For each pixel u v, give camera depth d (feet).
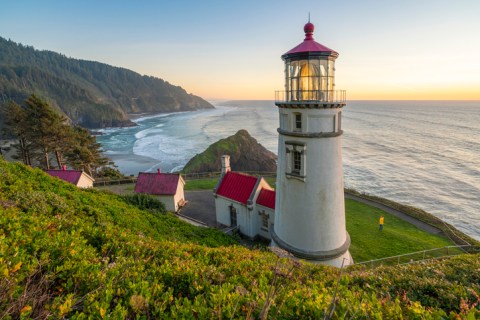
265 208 64.59
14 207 26.53
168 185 84.43
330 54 41.55
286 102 44.34
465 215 127.24
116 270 17.78
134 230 39.78
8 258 15.08
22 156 147.43
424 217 87.20
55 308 12.68
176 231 50.85
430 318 14.70
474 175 178.29
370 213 90.48
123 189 110.83
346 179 177.78
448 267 30.63
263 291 17.19
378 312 14.66
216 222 76.48
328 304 14.90
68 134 135.13
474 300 20.61
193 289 17.61
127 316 14.17
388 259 61.41
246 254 28.27
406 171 191.62
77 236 22.59
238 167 198.70
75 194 43.96
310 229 46.01
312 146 43.47
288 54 42.86
